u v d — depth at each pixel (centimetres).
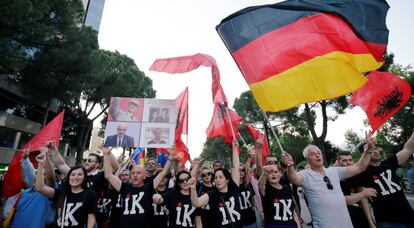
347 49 371
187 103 666
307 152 378
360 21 384
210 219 385
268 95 368
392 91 441
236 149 452
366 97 459
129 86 2423
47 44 1502
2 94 1970
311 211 349
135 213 382
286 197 395
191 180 361
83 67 1698
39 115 2452
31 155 496
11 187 450
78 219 334
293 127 2764
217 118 632
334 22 382
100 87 2281
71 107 2491
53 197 363
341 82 356
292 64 373
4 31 1160
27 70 1516
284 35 389
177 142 649
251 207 475
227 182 396
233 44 402
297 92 360
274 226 378
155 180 418
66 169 430
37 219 357
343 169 376
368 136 366
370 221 396
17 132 2214
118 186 408
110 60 2428
